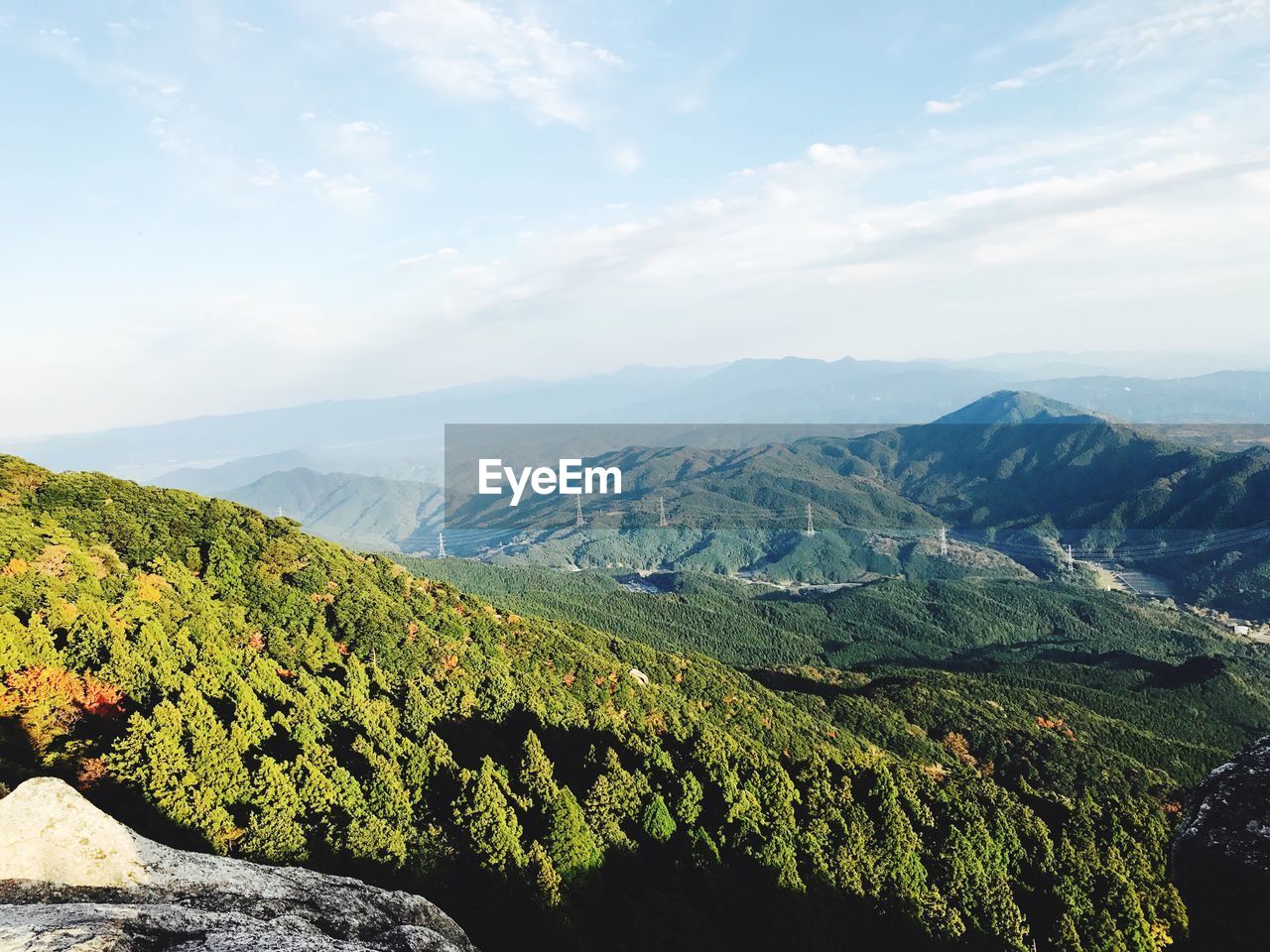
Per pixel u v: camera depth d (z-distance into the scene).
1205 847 12.73
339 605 88.75
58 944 14.67
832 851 49.03
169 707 38.88
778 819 50.34
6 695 40.19
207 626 64.00
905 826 53.56
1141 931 48.88
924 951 43.28
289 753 44.00
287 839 33.84
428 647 86.50
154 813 33.50
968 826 55.62
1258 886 11.68
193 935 16.62
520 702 70.88
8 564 60.91
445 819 41.66
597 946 36.91
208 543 88.56
